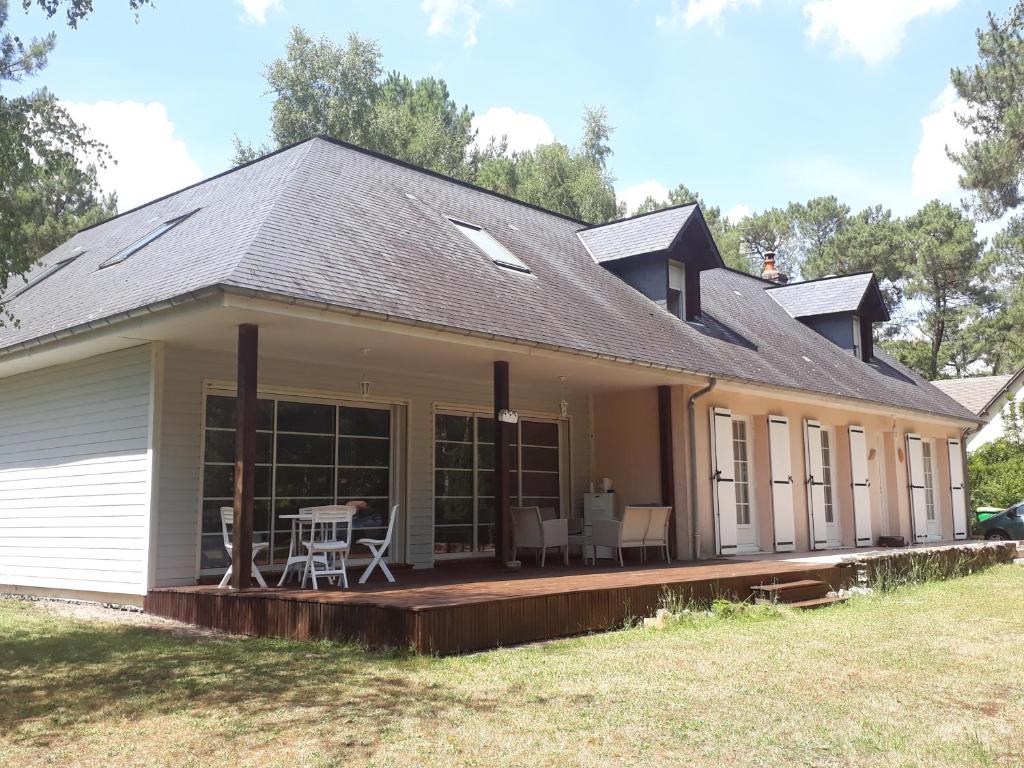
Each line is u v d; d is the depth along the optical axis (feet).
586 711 16.34
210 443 32.50
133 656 21.66
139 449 31.09
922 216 134.10
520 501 44.39
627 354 35.76
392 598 23.31
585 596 25.82
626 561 40.47
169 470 31.01
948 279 126.52
